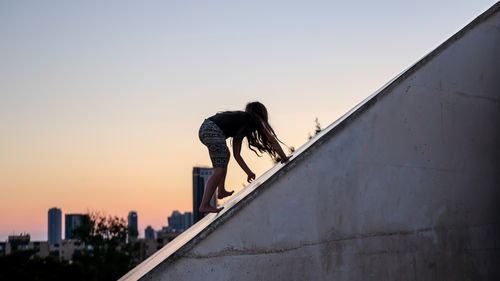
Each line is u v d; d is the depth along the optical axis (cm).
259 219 438
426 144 538
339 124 492
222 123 477
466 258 547
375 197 498
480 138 579
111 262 5803
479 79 586
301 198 459
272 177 450
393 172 512
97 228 5916
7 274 3120
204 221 562
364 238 485
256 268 428
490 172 580
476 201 564
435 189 538
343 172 484
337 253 468
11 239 8081
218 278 412
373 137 506
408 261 508
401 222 510
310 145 487
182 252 405
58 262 3447
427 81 550
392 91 526
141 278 390
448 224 542
